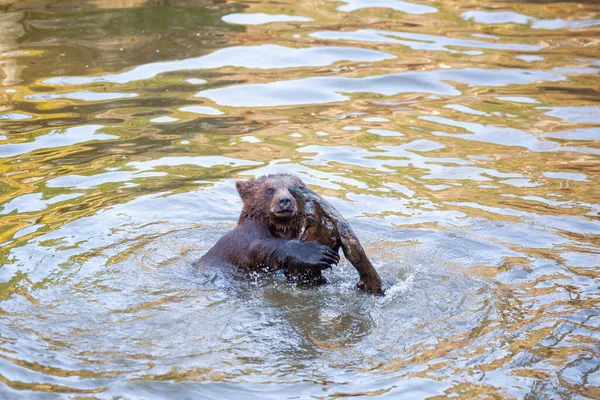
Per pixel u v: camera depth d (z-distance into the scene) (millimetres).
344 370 8391
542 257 11391
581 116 17391
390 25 23234
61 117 16609
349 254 10266
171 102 17641
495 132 16594
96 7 23297
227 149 15445
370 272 10250
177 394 7918
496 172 14656
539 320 9523
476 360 8602
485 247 11734
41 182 13719
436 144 15953
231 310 9766
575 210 13062
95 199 13164
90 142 15531
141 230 12281
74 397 7844
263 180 11922
